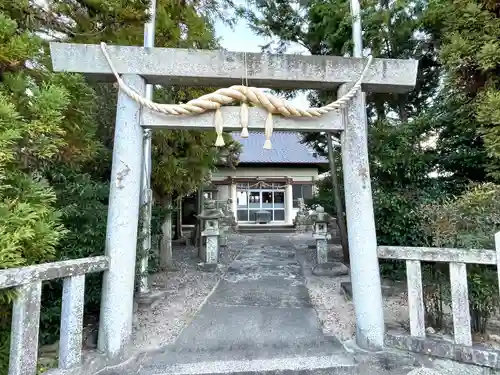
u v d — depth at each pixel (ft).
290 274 18.71
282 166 52.54
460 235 7.98
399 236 13.87
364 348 8.20
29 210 6.06
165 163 17.22
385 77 9.02
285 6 17.63
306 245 31.91
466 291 7.45
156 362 7.70
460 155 14.01
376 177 15.78
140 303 12.35
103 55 8.38
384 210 14.39
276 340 9.04
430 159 14.70
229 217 47.24
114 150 8.32
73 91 7.83
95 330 9.14
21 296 5.57
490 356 6.99
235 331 9.77
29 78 7.08
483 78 11.50
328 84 9.19
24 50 6.48
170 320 10.92
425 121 14.66
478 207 8.23
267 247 30.58
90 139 9.12
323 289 15.11
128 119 8.32
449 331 8.38
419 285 8.03
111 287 7.81
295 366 7.52
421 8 15.12
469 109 12.36
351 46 15.34
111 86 13.80
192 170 18.94
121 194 8.07
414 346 7.88
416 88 17.66
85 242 9.38
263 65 8.79
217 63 8.66
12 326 5.53
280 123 8.86
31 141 6.64
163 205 19.70
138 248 12.98
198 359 7.88
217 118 8.59
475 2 11.19
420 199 13.69
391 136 15.10
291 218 52.65
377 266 8.47
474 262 7.31
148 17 9.78
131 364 7.59
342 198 20.66
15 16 7.60
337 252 25.61
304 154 54.13
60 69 8.14
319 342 8.88
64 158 8.25
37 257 6.47
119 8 8.99
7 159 5.83
